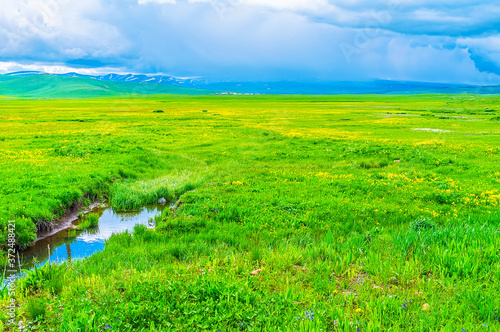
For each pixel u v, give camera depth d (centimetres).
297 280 746
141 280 714
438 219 1323
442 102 15375
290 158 2762
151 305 606
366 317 565
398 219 1337
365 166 2470
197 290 645
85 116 6581
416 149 2820
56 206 1478
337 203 1522
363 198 1631
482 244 861
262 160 2730
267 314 582
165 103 14962
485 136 3922
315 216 1373
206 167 2486
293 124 5475
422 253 838
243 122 5669
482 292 618
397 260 806
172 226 1322
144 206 1733
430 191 1720
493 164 2373
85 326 541
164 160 2692
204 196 1655
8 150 2673
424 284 690
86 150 2691
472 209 1444
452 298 614
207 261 872
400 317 557
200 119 6172
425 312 578
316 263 821
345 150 2936
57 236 1334
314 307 592
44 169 2039
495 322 545
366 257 841
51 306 641
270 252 932
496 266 715
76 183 1770
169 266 866
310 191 1753
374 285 711
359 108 10800
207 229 1282
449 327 516
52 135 3703
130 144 3209
